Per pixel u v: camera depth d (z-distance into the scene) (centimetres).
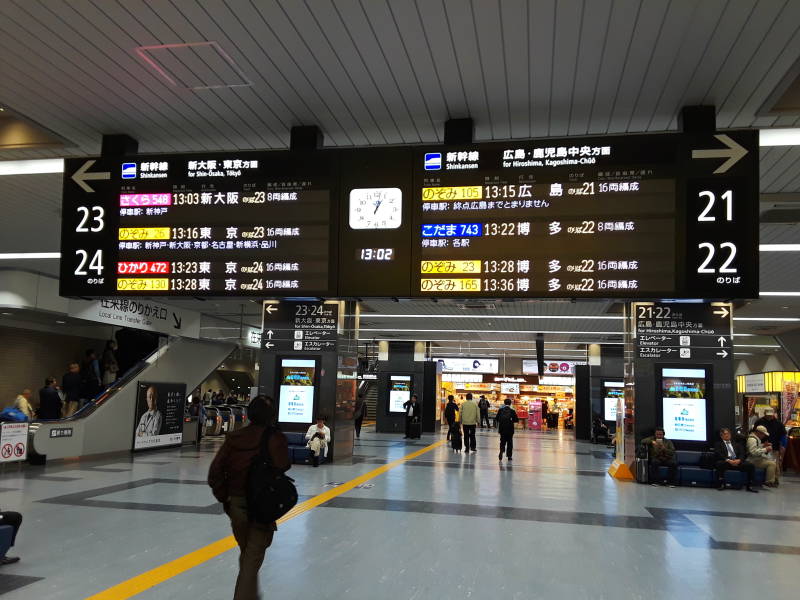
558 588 517
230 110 822
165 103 802
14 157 969
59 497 870
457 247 764
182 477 1095
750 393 2636
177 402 1656
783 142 845
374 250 780
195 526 702
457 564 578
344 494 954
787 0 558
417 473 1254
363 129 878
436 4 583
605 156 746
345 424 1464
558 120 830
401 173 787
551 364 4438
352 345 1505
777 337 2670
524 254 748
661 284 716
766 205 1085
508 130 868
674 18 592
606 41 636
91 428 1355
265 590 488
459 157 778
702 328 1277
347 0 580
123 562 554
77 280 830
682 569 587
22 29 641
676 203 725
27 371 1791
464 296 755
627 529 762
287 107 811
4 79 746
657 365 1280
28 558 563
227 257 807
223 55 686
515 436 2892
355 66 704
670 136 737
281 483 416
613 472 1314
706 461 1210
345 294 779
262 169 815
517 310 2139
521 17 599
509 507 888
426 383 2908
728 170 720
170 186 830
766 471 1251
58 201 1154
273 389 1408
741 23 597
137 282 820
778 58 658
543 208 751
